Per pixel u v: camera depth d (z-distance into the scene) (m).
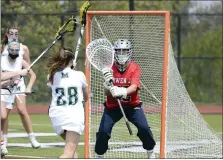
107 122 18.53
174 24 57.66
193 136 20.52
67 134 16.41
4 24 54.44
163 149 19.16
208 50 60.00
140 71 20.78
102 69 18.33
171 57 19.92
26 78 41.91
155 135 20.95
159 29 20.94
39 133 31.62
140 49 20.92
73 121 16.36
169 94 19.80
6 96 22.12
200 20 59.59
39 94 56.56
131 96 18.45
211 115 48.19
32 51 56.41
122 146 21.72
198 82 58.47
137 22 20.98
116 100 18.47
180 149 20.20
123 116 18.03
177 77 20.39
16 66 22.34
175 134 20.20
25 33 56.53
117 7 67.62
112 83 18.17
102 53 18.72
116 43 18.55
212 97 58.53
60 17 56.09
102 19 20.55
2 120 21.91
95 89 20.17
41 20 57.78
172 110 20.08
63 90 16.62
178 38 54.47
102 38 19.92
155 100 20.78
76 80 16.73
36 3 62.81
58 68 16.77
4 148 21.42
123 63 18.39
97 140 18.62
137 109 18.58
